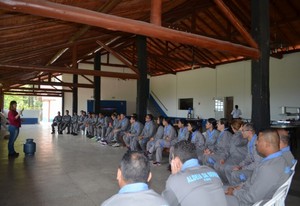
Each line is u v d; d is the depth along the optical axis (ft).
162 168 17.25
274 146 6.97
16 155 20.97
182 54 50.34
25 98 88.99
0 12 11.86
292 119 32.73
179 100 57.52
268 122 14.61
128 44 48.32
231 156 12.90
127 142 23.97
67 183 13.80
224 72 47.14
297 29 32.50
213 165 13.60
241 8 32.32
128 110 62.85
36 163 18.39
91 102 59.16
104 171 16.38
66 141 30.50
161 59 54.80
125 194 4.03
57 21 16.21
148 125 22.15
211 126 16.10
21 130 45.78
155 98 65.00
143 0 17.65
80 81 57.77
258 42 14.64
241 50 13.89
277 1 29.94
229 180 11.75
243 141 12.71
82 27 19.99
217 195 5.04
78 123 39.14
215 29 37.50
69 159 19.97
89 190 12.71
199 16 37.04
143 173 4.24
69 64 43.96
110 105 61.00
